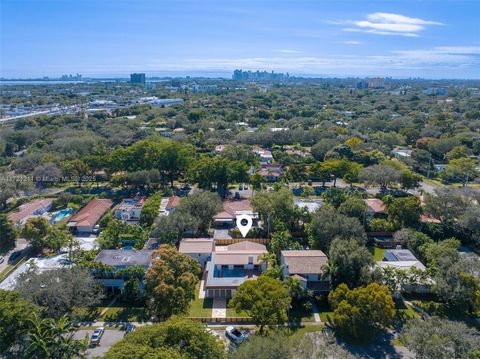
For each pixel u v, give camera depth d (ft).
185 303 163.43
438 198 258.37
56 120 614.75
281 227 241.96
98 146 451.94
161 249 180.86
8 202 317.83
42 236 231.09
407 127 582.76
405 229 239.09
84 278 168.86
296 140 513.86
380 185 350.84
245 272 203.72
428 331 132.36
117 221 248.93
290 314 175.52
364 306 152.15
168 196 335.47
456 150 439.22
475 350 122.62
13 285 182.50
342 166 353.51
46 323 134.41
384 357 147.64
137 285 183.21
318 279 189.57
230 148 416.67
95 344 153.17
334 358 126.41
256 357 119.96
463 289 167.63
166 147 373.61
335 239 201.57
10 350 136.77
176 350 114.32
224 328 167.32
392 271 184.34
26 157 381.19
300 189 354.54
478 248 240.32
